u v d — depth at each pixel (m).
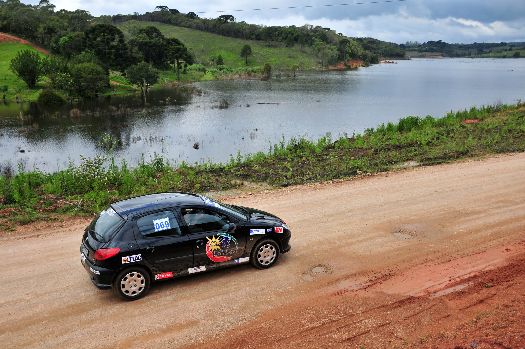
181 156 29.44
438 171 16.72
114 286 7.64
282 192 14.62
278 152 21.73
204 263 8.27
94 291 8.08
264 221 8.80
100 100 72.81
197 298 7.71
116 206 8.30
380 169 17.34
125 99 73.88
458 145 21.08
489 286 7.60
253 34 196.75
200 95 78.31
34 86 82.38
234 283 8.22
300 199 13.65
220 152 30.64
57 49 110.25
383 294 7.60
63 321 7.08
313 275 8.46
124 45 102.44
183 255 8.03
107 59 101.19
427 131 24.89
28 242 10.57
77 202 13.66
